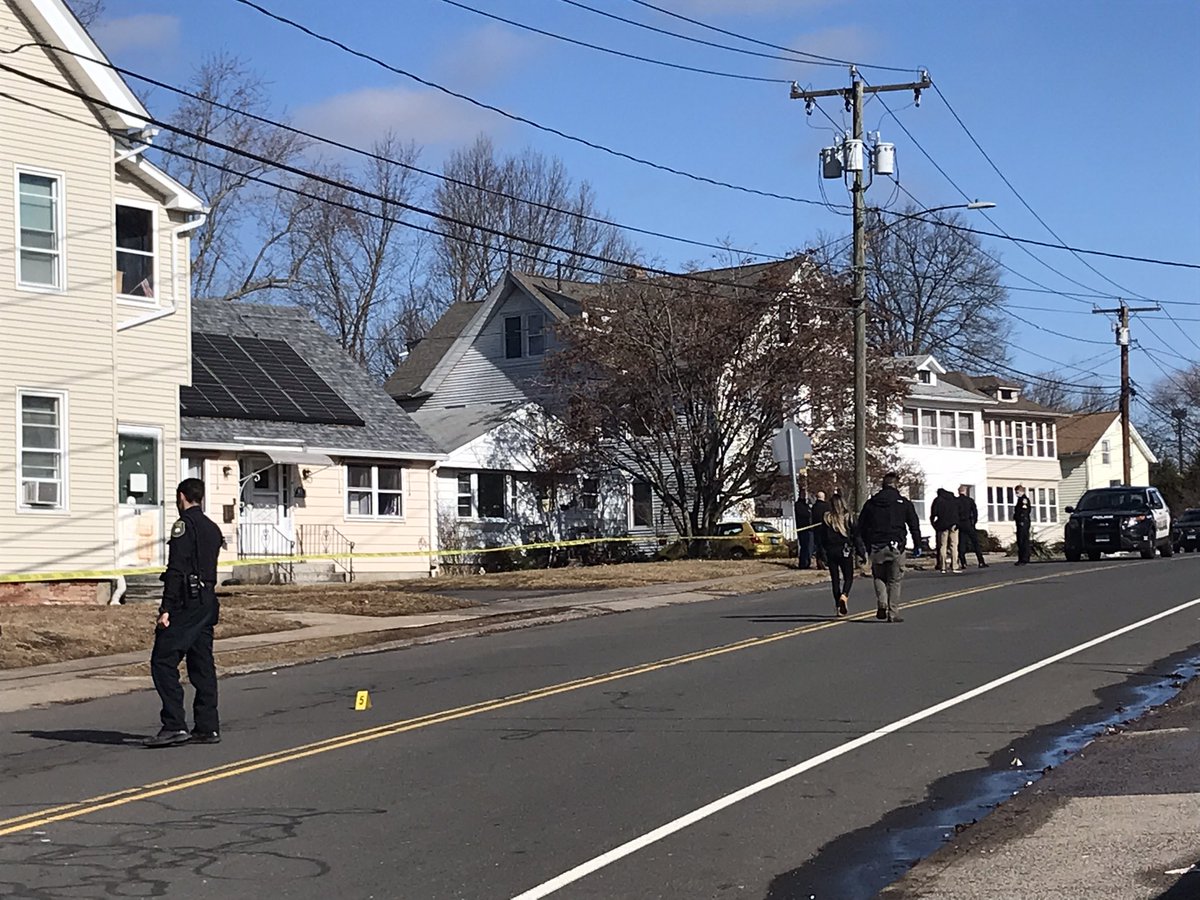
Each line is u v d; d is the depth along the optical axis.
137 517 26.66
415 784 10.15
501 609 24.19
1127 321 60.84
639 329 41.28
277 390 36.56
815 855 8.25
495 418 44.22
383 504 37.75
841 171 33.91
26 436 23.67
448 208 66.06
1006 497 69.81
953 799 9.65
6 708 14.59
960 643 17.72
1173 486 88.50
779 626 20.03
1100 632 18.75
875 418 43.16
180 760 11.26
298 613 23.36
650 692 14.19
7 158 23.50
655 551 44.62
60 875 7.83
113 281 24.83
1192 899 7.02
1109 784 9.90
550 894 7.45
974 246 77.94
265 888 7.57
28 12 23.69
